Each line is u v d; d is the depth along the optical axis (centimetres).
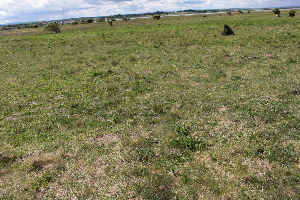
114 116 1188
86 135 1011
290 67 1809
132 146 900
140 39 3931
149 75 1881
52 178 745
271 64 1938
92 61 2508
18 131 1073
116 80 1802
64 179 733
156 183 684
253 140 884
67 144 942
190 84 1609
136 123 1101
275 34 3347
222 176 703
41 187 701
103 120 1152
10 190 691
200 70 1928
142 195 641
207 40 3372
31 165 807
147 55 2650
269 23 4875
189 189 654
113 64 2302
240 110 1156
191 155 827
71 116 1218
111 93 1527
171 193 643
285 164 744
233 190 641
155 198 626
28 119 1197
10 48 3778
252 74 1730
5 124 1148
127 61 2428
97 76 1933
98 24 9700
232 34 3734
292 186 646
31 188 696
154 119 1125
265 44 2752
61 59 2722
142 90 1541
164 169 751
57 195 664
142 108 1264
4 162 840
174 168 758
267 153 805
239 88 1469
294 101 1208
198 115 1142
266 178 685
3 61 2756
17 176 759
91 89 1628
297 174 691
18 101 1450
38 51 3378
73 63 2480
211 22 6431
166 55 2594
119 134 1002
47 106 1360
